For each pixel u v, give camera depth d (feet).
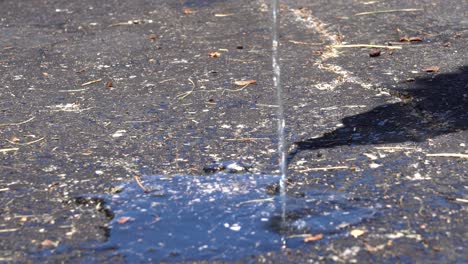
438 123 20.63
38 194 17.44
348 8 32.22
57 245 15.38
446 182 17.40
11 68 26.37
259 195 17.04
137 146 19.84
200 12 32.81
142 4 34.42
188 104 22.61
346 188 17.28
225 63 26.16
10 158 19.30
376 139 19.79
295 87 23.67
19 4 34.73
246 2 34.12
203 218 16.21
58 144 20.08
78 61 26.96
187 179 17.89
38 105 22.93
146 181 17.87
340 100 22.50
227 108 22.18
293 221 15.98
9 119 21.86
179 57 27.02
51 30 30.76
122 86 24.38
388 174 17.88
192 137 20.27
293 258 14.76
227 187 17.44
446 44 27.14
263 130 20.54
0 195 17.40
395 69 24.91
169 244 15.35
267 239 15.40
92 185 17.78
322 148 19.35
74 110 22.48
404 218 16.01
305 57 26.53
